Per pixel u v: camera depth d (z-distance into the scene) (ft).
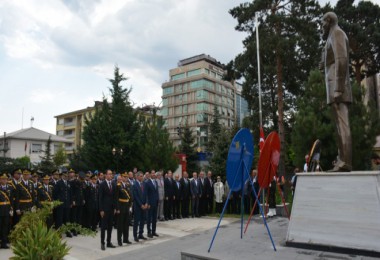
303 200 20.07
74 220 36.78
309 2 71.82
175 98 267.59
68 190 35.70
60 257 18.39
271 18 70.23
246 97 79.77
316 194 19.69
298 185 20.56
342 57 21.01
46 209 21.98
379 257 16.83
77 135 214.48
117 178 32.53
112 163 85.05
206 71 261.44
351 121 51.03
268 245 20.27
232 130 86.17
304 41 68.90
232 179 20.52
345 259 16.67
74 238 34.12
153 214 34.37
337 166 20.66
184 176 50.06
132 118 89.81
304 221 19.65
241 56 76.13
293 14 72.13
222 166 77.97
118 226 30.68
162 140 81.66
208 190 51.13
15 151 168.35
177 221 45.06
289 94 79.36
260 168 23.00
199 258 17.83
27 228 19.35
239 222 35.06
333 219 18.69
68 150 198.80
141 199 32.81
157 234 34.68
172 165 81.76
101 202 29.73
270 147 23.27
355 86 54.08
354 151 50.37
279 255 17.66
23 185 33.01
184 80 262.67
